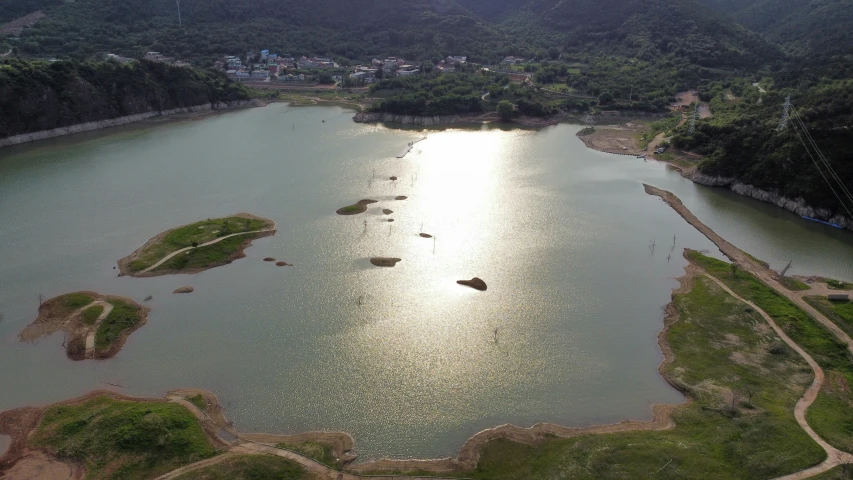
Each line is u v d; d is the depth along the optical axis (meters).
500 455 63.50
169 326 88.44
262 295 97.56
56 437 63.88
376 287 100.44
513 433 67.06
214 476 57.75
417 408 71.81
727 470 59.09
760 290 99.44
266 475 59.00
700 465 59.66
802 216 139.00
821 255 117.12
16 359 80.31
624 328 89.69
